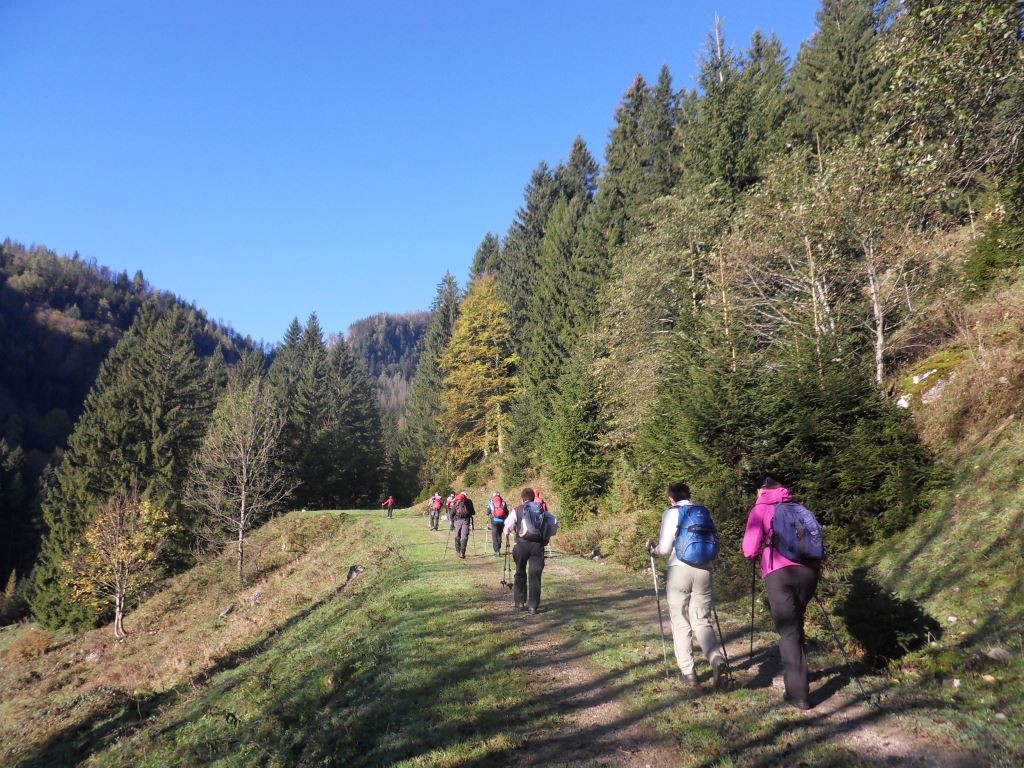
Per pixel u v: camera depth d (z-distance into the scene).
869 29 28.00
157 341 52.72
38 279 166.62
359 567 18.20
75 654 26.58
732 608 8.51
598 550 17.06
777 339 16.00
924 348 14.80
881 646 5.43
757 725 4.35
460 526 15.82
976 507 8.74
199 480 34.28
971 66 8.57
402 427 101.75
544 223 55.25
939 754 3.69
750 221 18.41
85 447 46.03
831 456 10.55
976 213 17.20
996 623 5.84
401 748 4.70
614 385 23.23
